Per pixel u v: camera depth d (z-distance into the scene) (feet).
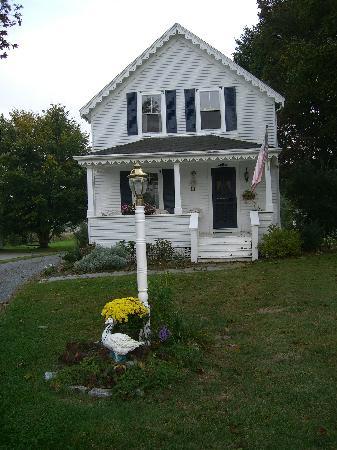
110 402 17.67
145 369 19.40
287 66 74.08
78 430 15.47
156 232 54.95
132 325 22.30
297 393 17.65
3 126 130.41
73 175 126.00
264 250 51.42
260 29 101.81
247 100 61.62
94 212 57.41
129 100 63.21
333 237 62.23
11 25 37.58
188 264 50.98
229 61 60.95
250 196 58.44
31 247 138.82
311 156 97.81
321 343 23.26
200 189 60.75
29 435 15.02
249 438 14.74
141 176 23.68
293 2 76.79
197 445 14.48
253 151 53.67
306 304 31.35
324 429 14.97
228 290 36.81
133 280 41.39
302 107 88.12
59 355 22.93
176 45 62.64
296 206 65.00
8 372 20.95
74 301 34.96
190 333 23.65
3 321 29.76
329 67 64.18
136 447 14.51
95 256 51.24
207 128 62.28
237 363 21.30
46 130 131.95
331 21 62.69
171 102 62.75
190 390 18.54
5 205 123.13
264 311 30.53
